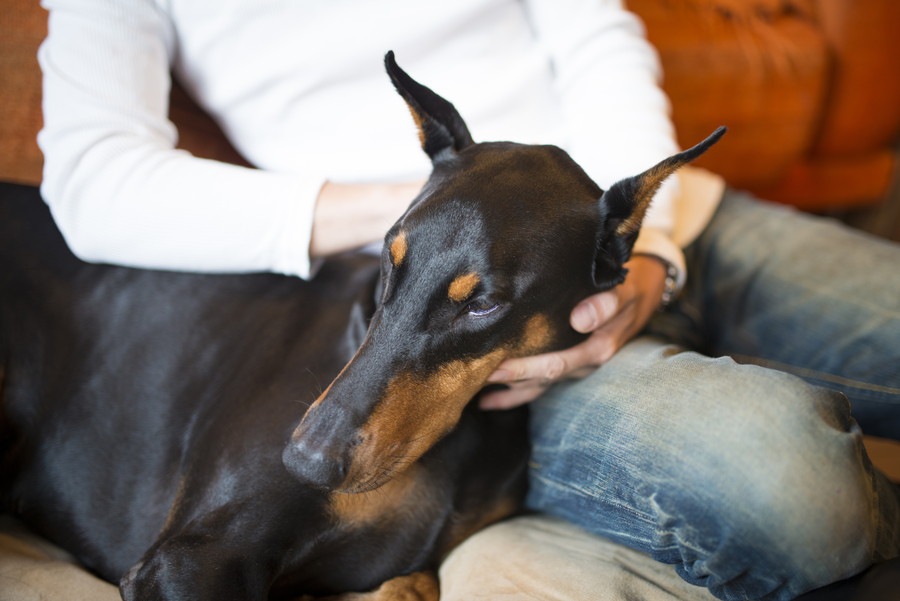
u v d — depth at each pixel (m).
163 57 2.10
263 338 2.01
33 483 2.05
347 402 1.51
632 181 1.65
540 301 1.65
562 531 1.87
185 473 1.90
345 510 1.70
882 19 4.06
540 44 2.46
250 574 1.61
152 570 1.59
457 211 1.57
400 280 1.58
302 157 2.22
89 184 1.92
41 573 1.75
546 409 1.94
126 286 2.12
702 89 3.81
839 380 2.19
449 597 1.68
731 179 4.14
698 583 1.55
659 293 2.06
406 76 1.75
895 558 1.40
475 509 1.87
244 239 1.92
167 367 2.04
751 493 1.36
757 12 4.05
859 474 1.37
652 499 1.55
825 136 4.36
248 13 2.09
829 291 2.25
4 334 2.13
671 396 1.59
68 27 1.97
